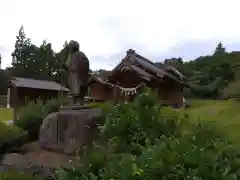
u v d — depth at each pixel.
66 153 7.88
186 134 2.29
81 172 2.38
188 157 1.86
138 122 2.75
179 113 3.01
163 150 1.95
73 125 8.18
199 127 2.45
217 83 40.34
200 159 1.85
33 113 12.13
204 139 2.21
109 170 2.14
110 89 24.61
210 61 55.69
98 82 24.88
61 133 8.48
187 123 2.60
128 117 2.77
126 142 2.64
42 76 65.00
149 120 2.76
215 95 39.69
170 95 23.30
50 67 66.88
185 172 1.84
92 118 7.79
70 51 9.59
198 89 40.03
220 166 1.92
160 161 1.88
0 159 8.57
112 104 3.21
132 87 20.30
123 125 2.71
